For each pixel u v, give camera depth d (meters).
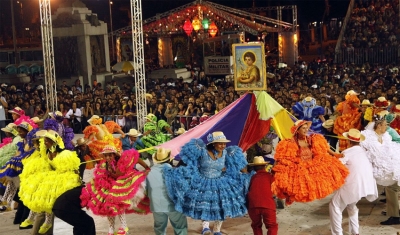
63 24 27.86
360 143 8.58
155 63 41.34
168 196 7.66
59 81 28.06
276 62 38.53
